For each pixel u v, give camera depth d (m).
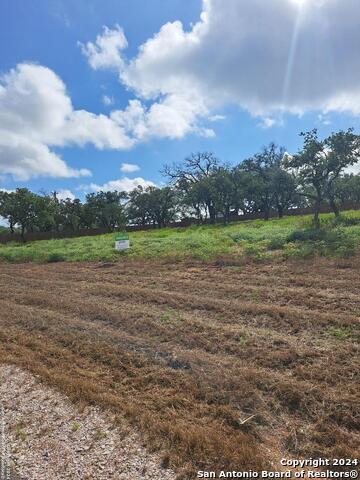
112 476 3.43
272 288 9.64
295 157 23.12
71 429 4.22
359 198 52.03
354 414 4.20
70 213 64.38
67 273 15.12
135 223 71.75
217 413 4.40
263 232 20.34
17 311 9.28
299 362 5.45
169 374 5.39
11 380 5.54
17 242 44.25
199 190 50.00
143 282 11.96
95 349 6.47
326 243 14.48
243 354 5.87
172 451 3.73
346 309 7.57
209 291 9.95
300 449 3.79
